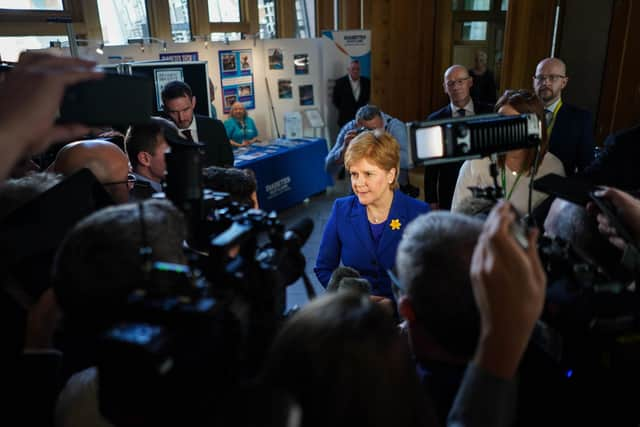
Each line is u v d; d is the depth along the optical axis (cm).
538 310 59
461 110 370
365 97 689
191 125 341
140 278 60
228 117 622
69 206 95
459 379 75
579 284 75
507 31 557
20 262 85
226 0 658
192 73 457
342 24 750
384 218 183
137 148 177
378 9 733
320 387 51
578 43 611
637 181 184
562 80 297
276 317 68
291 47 666
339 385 50
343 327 52
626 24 477
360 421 50
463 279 68
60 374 89
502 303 58
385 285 181
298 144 595
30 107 62
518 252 58
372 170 174
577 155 283
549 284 78
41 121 63
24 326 82
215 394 52
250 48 634
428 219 76
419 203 182
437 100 769
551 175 98
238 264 69
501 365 60
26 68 65
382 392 51
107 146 137
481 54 668
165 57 532
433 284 68
